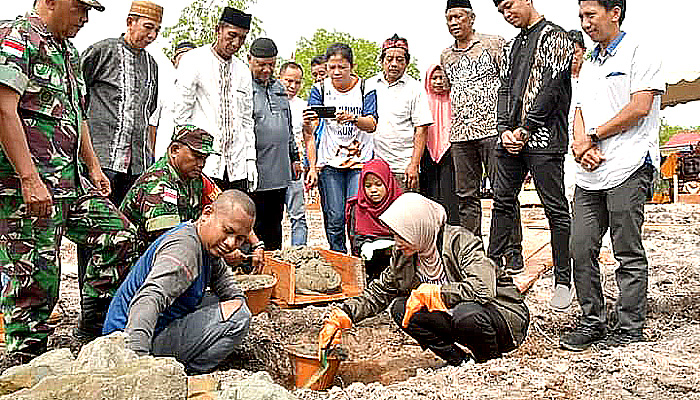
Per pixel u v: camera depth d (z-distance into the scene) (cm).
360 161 720
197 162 493
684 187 2223
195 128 494
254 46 705
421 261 461
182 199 501
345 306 455
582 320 537
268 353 487
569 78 561
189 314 411
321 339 435
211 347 410
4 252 399
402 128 727
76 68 434
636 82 483
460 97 701
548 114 558
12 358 420
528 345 529
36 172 385
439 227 454
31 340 407
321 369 431
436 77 746
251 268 648
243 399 262
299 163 819
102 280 465
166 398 223
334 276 634
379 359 522
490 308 450
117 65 561
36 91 393
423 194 776
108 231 454
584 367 405
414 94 723
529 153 574
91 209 450
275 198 733
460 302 445
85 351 257
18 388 239
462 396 358
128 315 360
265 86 723
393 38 718
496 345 453
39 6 404
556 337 559
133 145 573
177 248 381
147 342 348
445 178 756
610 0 488
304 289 618
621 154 493
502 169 605
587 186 511
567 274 591
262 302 553
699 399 356
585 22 501
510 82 588
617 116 486
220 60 632
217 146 623
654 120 497
